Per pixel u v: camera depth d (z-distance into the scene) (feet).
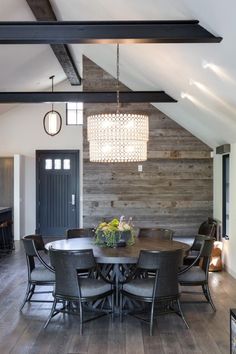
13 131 36.09
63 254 13.94
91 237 19.30
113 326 14.65
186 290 19.38
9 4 18.86
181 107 22.67
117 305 15.62
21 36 12.57
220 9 9.68
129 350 12.62
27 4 19.81
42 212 36.42
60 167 36.35
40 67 28.99
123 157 16.76
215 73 13.79
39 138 36.19
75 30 12.48
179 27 11.82
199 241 17.88
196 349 12.71
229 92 14.69
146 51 16.83
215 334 13.93
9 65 25.16
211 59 12.88
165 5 11.34
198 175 27.63
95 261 14.20
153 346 12.92
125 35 12.19
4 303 17.22
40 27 12.55
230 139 21.77
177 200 27.58
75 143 36.22
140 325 14.75
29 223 36.32
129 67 22.24
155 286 13.98
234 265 21.85
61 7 19.39
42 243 18.01
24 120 36.19
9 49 22.86
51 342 13.21
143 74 21.35
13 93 23.04
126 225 16.69
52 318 15.39
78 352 12.46
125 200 27.50
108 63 24.63
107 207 27.50
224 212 24.50
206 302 17.26
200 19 11.02
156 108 27.61
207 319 15.38
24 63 26.35
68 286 14.15
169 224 27.55
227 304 17.16
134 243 17.11
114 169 27.53
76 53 27.58
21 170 35.27
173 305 16.89
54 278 16.08
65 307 15.93
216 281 20.95
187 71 15.61
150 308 15.64
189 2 10.32
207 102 17.93
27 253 16.26
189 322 15.05
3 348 12.76
